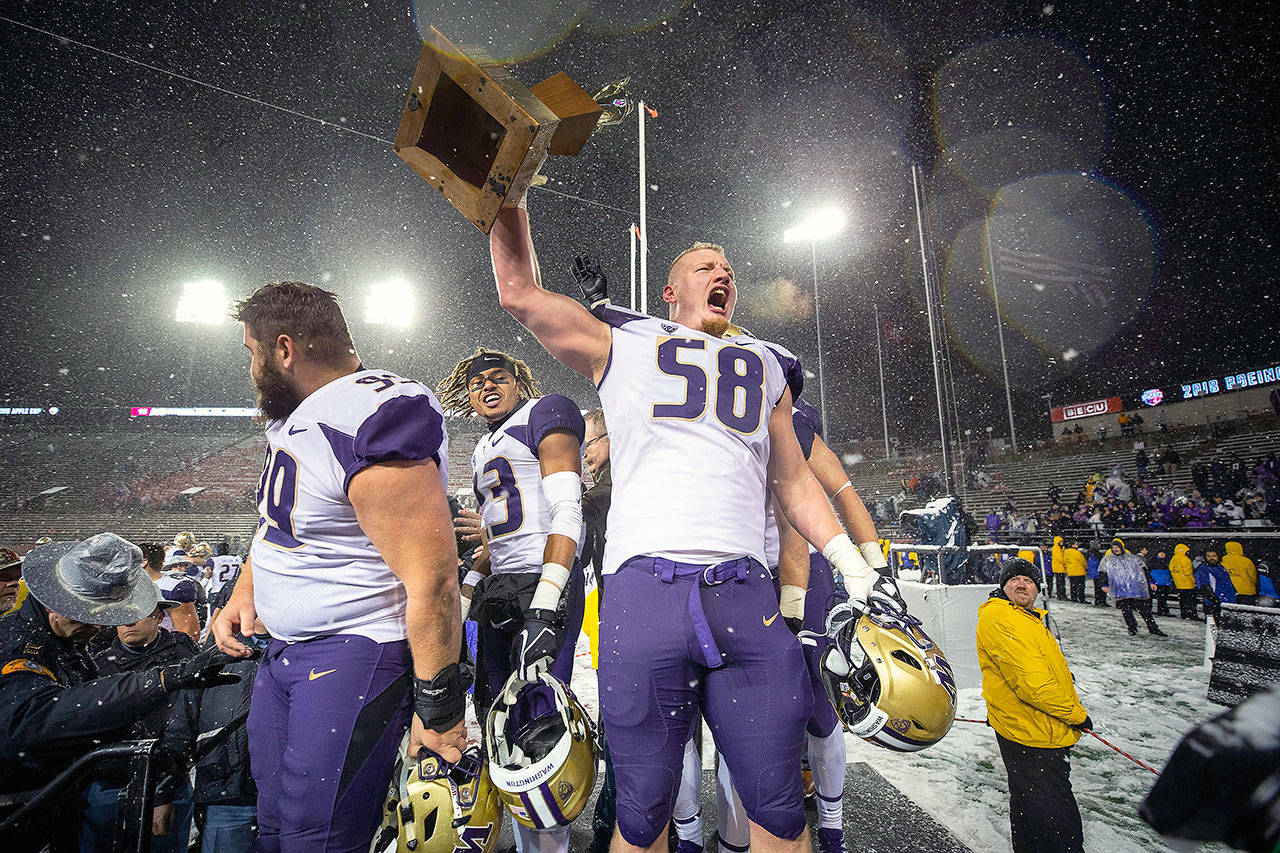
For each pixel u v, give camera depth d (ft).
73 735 5.89
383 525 4.84
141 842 5.07
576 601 8.89
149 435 137.08
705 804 11.64
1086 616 41.09
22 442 130.52
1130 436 100.17
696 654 4.93
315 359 5.74
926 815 11.57
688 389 5.59
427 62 4.06
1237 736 2.09
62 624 6.76
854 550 5.98
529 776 5.19
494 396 9.62
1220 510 54.70
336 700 4.86
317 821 4.71
